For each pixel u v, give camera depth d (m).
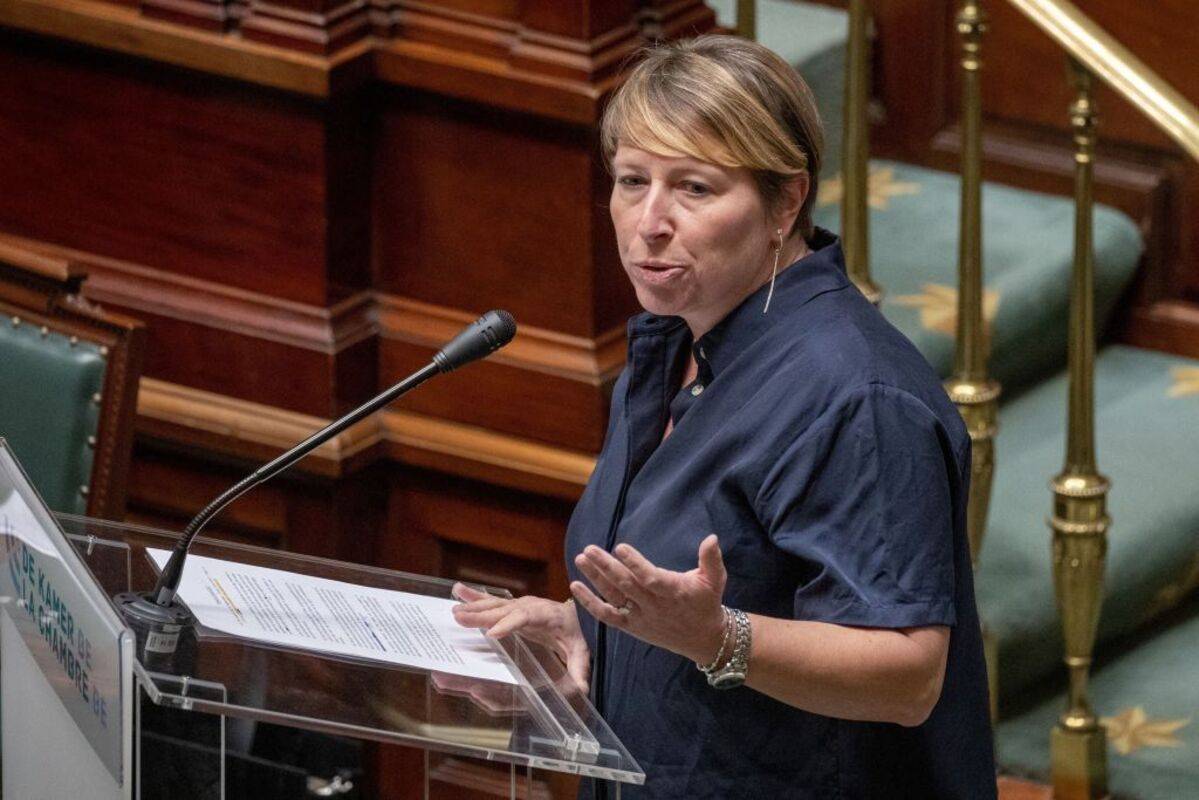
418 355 12.34
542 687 7.79
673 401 8.46
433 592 8.60
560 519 12.23
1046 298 14.52
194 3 12.05
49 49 12.70
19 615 8.45
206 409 12.59
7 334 11.06
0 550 8.68
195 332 12.59
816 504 7.74
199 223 12.54
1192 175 15.01
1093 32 11.26
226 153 12.32
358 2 11.94
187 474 12.96
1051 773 12.11
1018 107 15.62
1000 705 12.76
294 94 11.95
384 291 12.51
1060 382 14.83
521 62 11.56
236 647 7.58
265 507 12.81
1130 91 11.13
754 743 8.12
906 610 7.54
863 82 12.34
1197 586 13.75
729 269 7.97
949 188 15.68
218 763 8.20
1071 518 11.66
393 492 12.72
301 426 12.38
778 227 8.06
